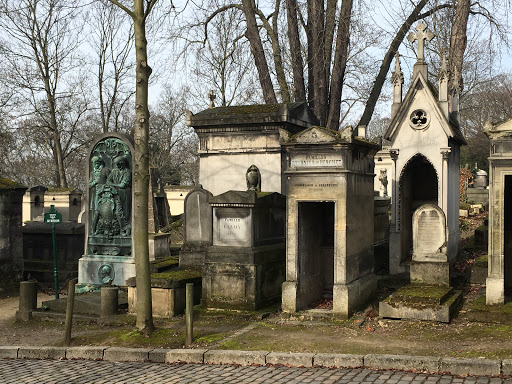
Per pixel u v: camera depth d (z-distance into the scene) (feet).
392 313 34.55
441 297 34.19
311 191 36.70
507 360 24.21
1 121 118.62
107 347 31.96
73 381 26.89
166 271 44.83
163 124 195.11
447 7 69.82
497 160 33.50
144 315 34.35
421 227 39.37
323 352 28.02
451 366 24.73
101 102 122.83
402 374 24.90
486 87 156.66
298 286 37.52
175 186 138.21
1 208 56.08
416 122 48.34
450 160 48.44
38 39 116.67
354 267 37.42
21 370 29.89
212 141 57.00
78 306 42.11
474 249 55.16
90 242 52.26
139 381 26.18
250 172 44.47
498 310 32.40
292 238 37.52
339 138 35.65
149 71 35.09
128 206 51.39
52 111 125.08
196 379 25.88
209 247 40.06
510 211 40.91
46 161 200.95
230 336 32.55
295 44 69.56
